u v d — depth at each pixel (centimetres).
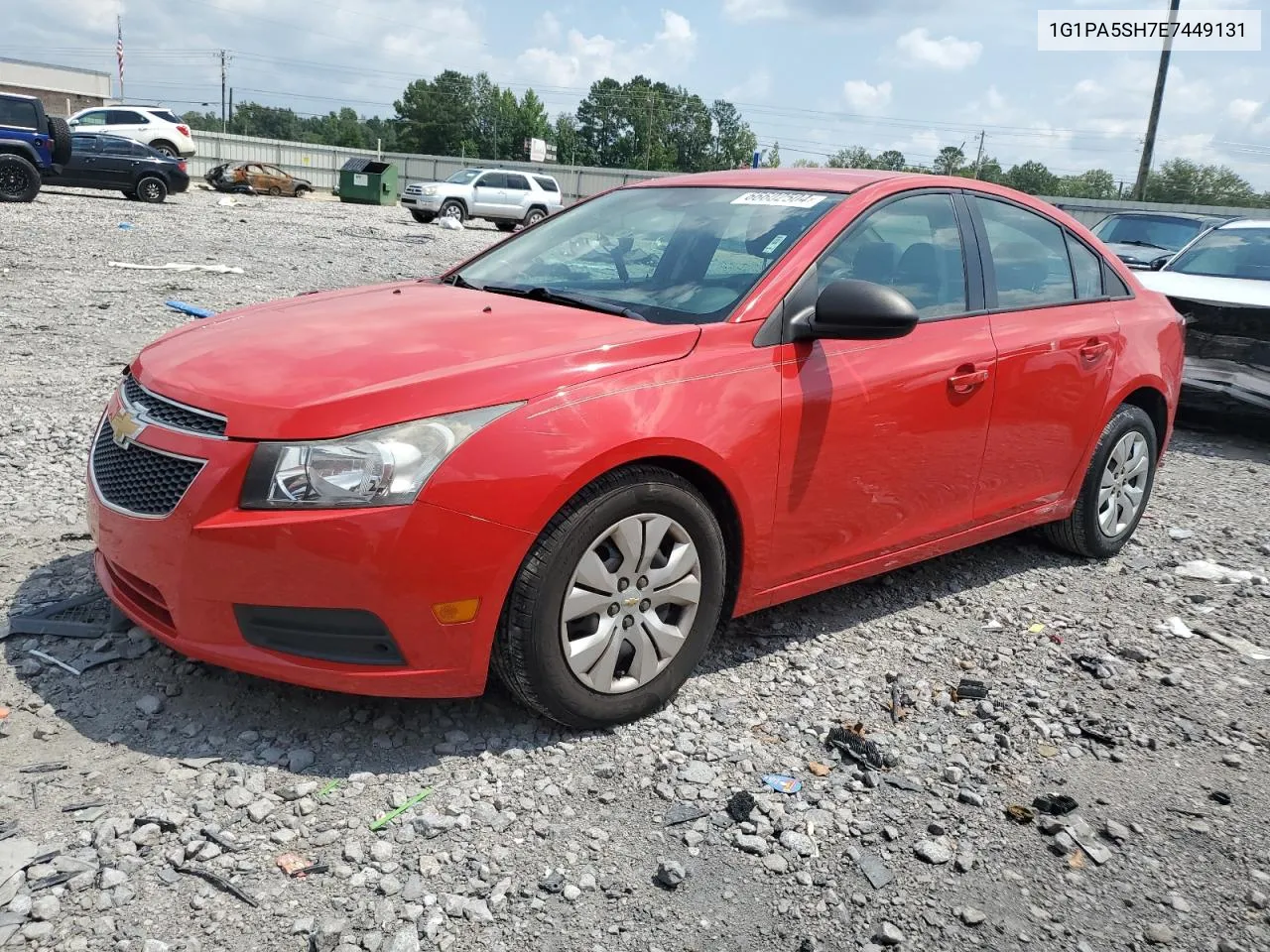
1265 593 475
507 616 286
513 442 277
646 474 301
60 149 2145
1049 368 430
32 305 970
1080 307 462
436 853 252
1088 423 464
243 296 1122
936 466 392
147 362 320
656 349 313
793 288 346
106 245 1468
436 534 269
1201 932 250
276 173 3919
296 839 254
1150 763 324
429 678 281
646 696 317
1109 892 261
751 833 271
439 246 1989
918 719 338
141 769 274
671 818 274
